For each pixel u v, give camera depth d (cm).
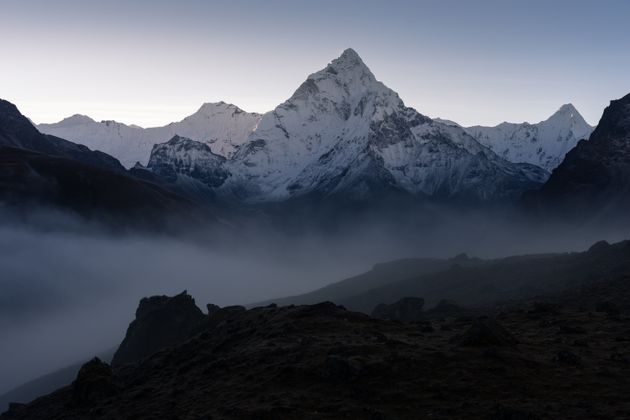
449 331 4734
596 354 3712
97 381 4881
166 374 4891
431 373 3462
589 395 3020
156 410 3853
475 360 3584
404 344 4056
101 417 4144
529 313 5459
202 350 5294
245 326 5531
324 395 3372
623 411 2773
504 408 2830
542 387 3167
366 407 3102
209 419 3250
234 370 4169
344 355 3866
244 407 3341
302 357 3994
